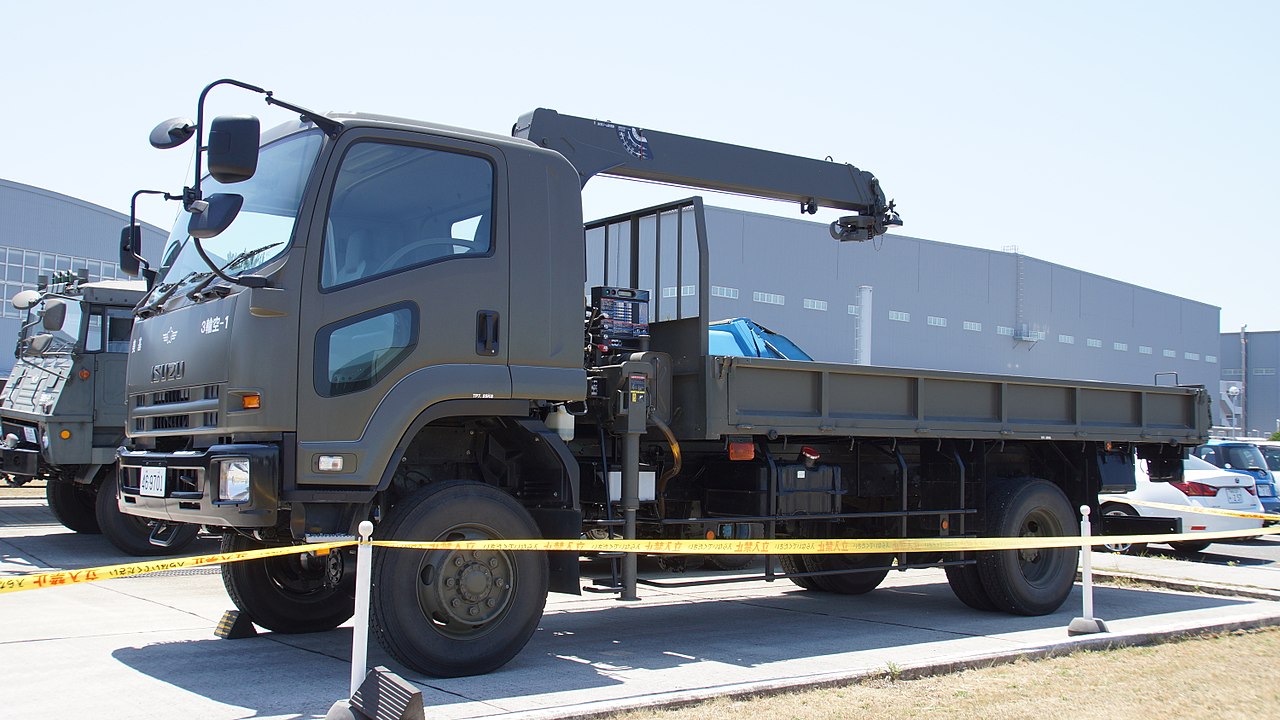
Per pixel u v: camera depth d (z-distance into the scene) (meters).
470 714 5.05
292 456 5.50
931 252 43.31
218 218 5.14
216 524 5.68
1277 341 72.69
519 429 6.39
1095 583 11.03
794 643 7.41
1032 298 47.47
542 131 7.94
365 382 5.73
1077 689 5.95
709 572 11.30
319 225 5.68
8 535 13.84
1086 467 9.68
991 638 7.70
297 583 7.35
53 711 5.19
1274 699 5.82
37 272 37.78
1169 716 5.44
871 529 9.03
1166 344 56.12
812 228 38.59
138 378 6.57
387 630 5.67
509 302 6.25
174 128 6.21
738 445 7.44
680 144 8.73
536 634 7.62
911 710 5.40
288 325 5.54
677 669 6.36
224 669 6.16
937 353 43.19
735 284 36.12
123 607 8.49
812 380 7.73
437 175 6.14
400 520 5.76
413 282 5.93
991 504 8.78
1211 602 9.77
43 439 12.62
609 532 7.11
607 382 7.02
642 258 7.88
